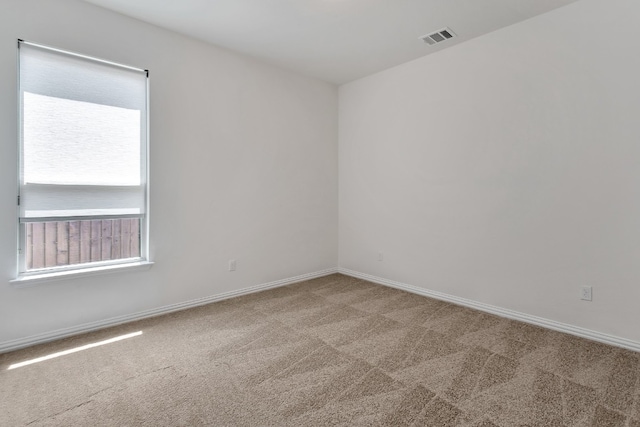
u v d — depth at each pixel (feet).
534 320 9.43
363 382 6.61
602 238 8.23
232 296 11.78
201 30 10.00
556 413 5.66
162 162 9.98
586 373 6.89
